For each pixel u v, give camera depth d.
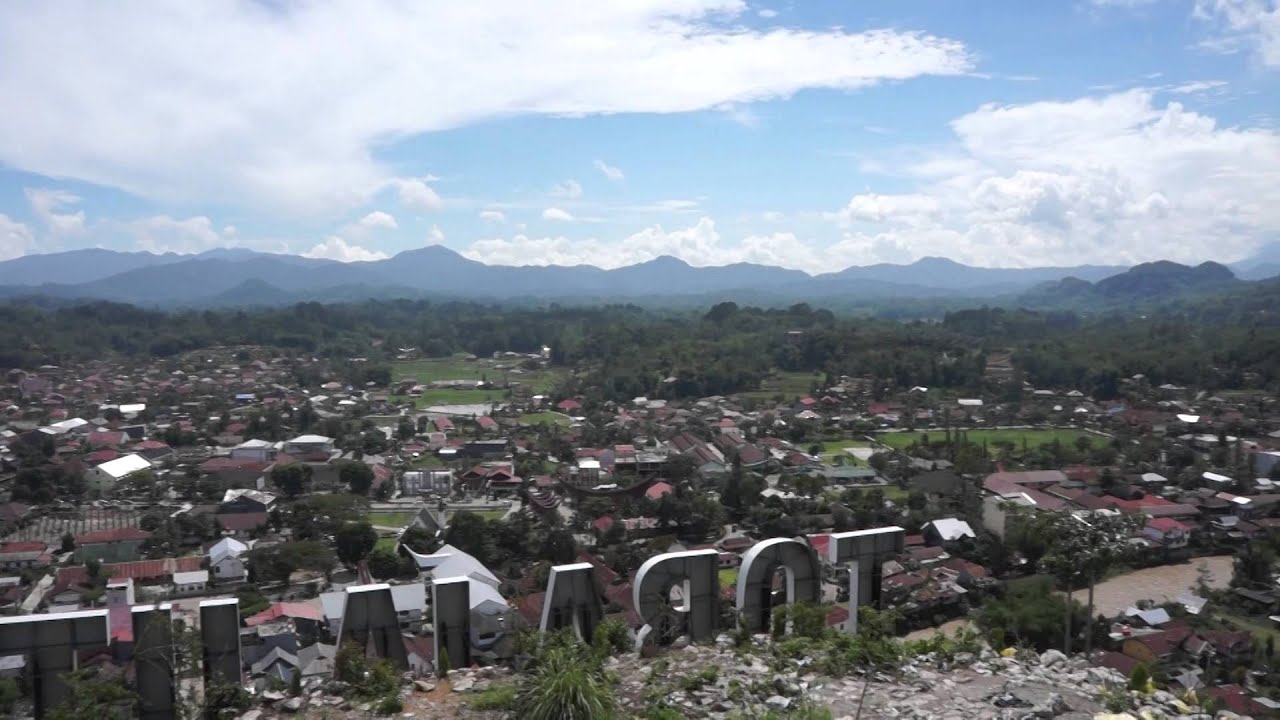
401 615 45.12
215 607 15.48
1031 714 14.20
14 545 66.25
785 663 16.08
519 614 37.66
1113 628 46.72
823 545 58.28
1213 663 42.53
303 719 14.49
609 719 13.49
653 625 17.47
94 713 14.18
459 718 14.32
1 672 18.73
